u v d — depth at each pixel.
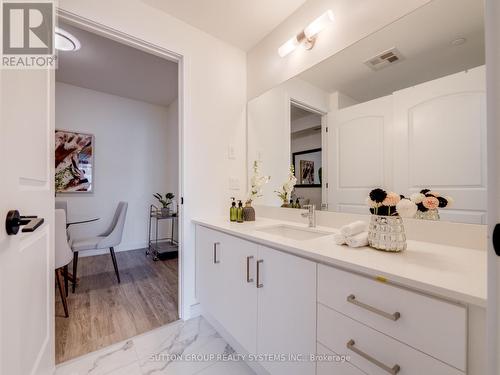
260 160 2.06
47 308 1.12
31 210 0.88
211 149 1.99
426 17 1.12
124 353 1.46
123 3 1.57
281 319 1.09
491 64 0.43
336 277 0.86
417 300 0.67
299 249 0.99
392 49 1.23
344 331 0.84
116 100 3.79
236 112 2.16
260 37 2.04
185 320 1.83
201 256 1.80
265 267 1.19
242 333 1.35
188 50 1.86
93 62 2.73
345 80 1.43
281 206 1.87
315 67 1.60
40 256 1.01
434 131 1.08
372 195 0.97
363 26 1.34
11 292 0.67
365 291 0.78
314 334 0.95
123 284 2.50
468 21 1.01
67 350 1.47
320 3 1.57
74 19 1.43
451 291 0.60
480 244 0.95
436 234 1.06
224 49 2.08
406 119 1.17
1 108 0.60
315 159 1.61
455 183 1.02
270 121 1.96
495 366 0.44
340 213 1.46
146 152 4.07
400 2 1.19
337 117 1.48
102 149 3.65
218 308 1.59
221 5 1.68
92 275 2.75
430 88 1.10
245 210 1.84
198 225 1.85
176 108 4.01
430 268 0.75
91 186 3.54
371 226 1.00
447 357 0.62
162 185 4.22
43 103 1.04
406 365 0.69
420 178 1.12
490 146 0.44
